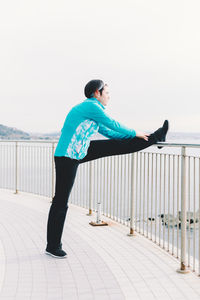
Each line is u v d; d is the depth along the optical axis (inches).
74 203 261.6
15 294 108.8
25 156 333.7
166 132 135.9
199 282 120.3
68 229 187.8
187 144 125.0
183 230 129.6
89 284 117.5
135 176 174.7
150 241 167.3
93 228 190.2
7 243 161.6
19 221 202.8
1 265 134.0
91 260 140.9
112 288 114.6
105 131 143.4
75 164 138.9
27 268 131.2
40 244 160.6
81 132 135.0
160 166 159.5
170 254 149.0
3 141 305.1
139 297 108.2
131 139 138.3
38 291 111.3
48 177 309.1
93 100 137.8
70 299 106.1
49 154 306.2
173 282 120.0
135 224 181.3
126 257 144.9
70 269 130.9
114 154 141.8
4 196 286.2
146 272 128.9
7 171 355.3
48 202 263.0
